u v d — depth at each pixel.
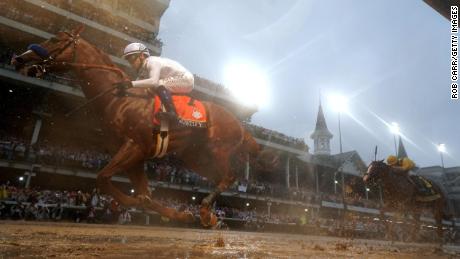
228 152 5.25
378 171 11.34
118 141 4.49
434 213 11.74
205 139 5.02
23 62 4.32
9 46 24.03
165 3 32.47
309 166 42.12
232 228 26.25
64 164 22.25
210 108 5.17
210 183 28.81
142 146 4.31
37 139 23.00
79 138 25.84
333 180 46.12
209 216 4.83
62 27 25.17
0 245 2.97
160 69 4.68
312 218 34.16
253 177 36.28
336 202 39.75
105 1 29.02
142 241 4.62
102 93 4.39
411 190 11.19
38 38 24.08
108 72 4.61
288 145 38.38
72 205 18.95
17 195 18.00
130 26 30.69
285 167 39.53
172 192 28.53
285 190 35.25
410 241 12.20
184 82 4.83
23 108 23.45
